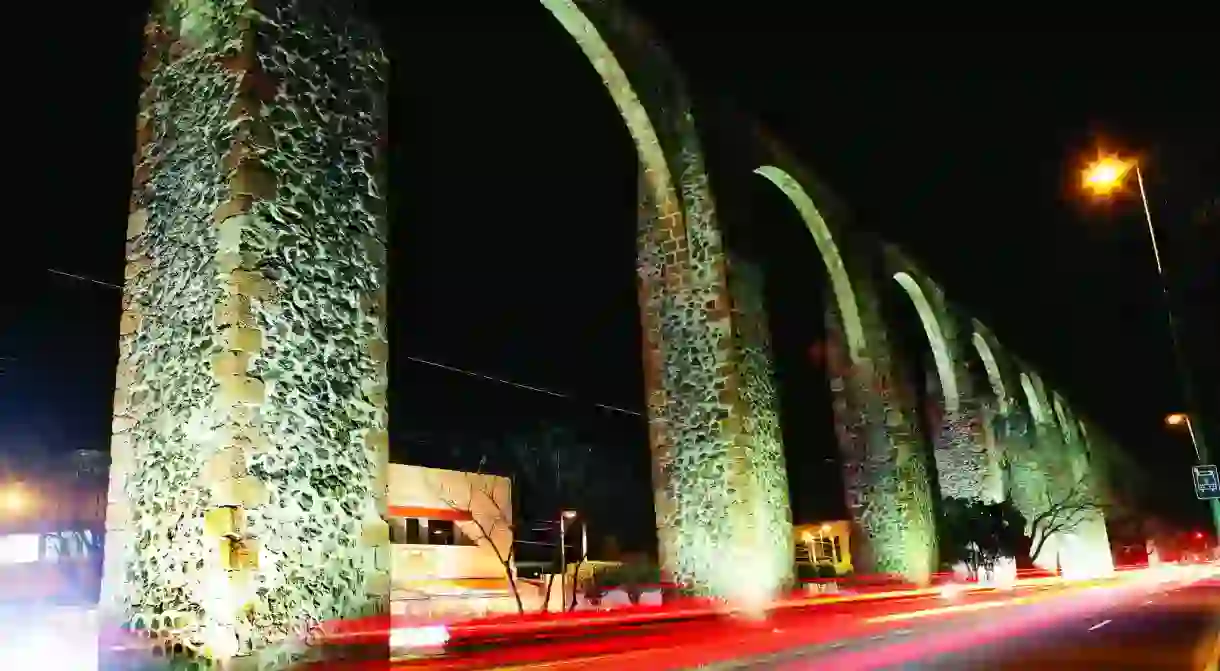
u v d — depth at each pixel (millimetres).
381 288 10734
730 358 16562
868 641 14477
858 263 23453
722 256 17109
